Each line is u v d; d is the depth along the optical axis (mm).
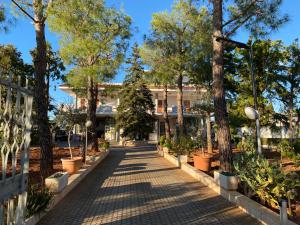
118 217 7441
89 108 21578
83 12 12844
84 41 14438
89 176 13727
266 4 12078
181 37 19438
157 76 20031
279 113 20828
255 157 9703
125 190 10602
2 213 4531
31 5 10438
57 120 16969
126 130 38281
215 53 11625
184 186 11172
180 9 19156
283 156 16562
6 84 4305
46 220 7160
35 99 10523
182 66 19484
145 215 7598
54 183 8781
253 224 6770
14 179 4848
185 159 16375
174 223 6961
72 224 6910
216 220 7117
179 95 21984
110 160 20766
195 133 25141
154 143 40344
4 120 4375
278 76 19375
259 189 7629
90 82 20641
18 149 4914
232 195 8570
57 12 10758
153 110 39562
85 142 16797
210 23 18250
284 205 6051
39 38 10531
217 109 11500
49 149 10508
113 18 16375
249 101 19203
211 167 14836
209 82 20766
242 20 12391
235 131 23969
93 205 8555
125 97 38250
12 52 22016
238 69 19938
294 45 19500
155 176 13664
